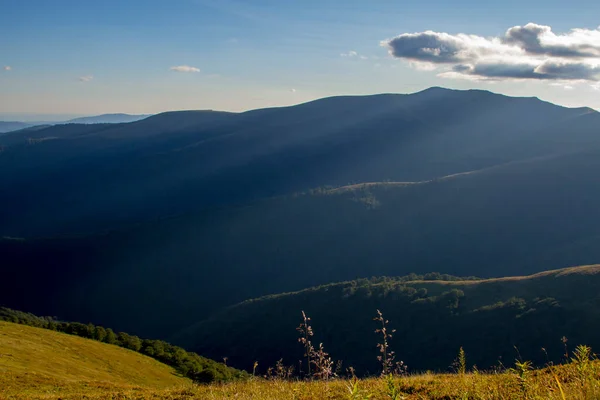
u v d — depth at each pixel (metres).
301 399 7.88
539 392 5.94
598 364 6.83
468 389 7.21
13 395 13.38
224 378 36.75
